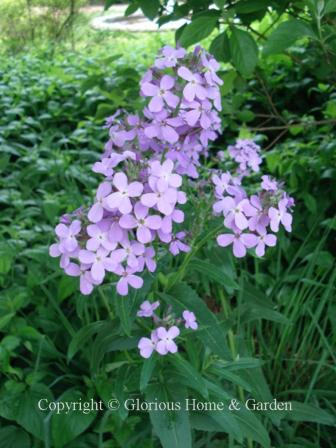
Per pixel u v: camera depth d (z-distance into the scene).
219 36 0.41
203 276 0.35
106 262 0.25
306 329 0.44
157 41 1.40
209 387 0.30
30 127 0.81
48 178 0.64
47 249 0.43
